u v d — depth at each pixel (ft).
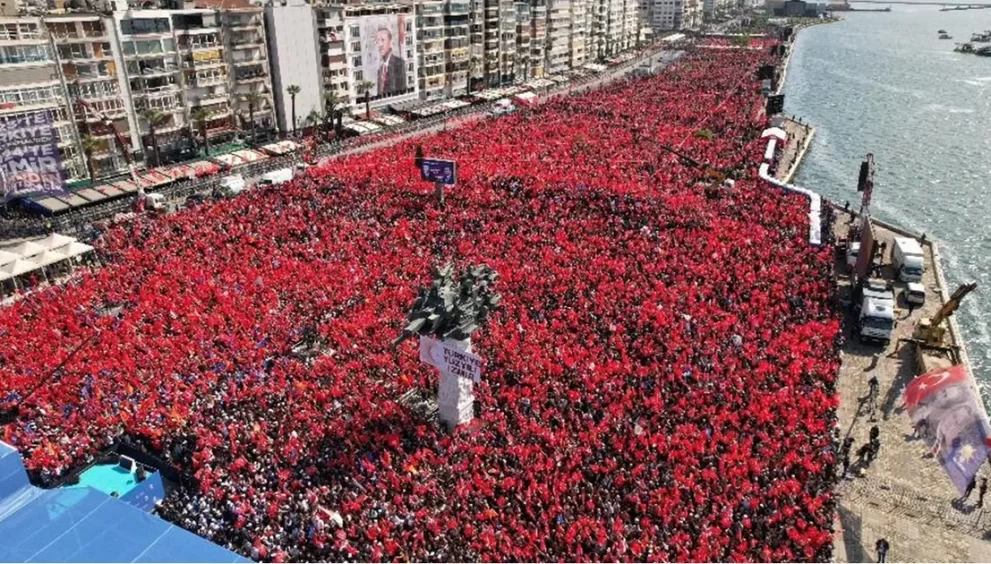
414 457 170.09
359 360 212.84
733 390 193.26
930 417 159.74
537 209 334.03
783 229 311.88
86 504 130.41
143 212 349.61
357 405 190.29
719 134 511.81
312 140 481.05
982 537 158.92
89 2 431.43
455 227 316.19
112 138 410.31
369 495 159.33
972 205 444.55
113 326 234.58
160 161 441.27
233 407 192.75
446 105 621.31
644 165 413.59
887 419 199.41
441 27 641.81
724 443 173.37
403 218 328.29
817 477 163.32
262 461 170.30
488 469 166.20
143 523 125.49
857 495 171.01
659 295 247.70
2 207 356.79
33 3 427.74
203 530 152.35
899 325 252.21
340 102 549.54
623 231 309.42
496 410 188.14
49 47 375.25
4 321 239.91
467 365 177.58
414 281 264.11
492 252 288.10
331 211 337.72
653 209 332.39
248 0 505.66
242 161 440.04
